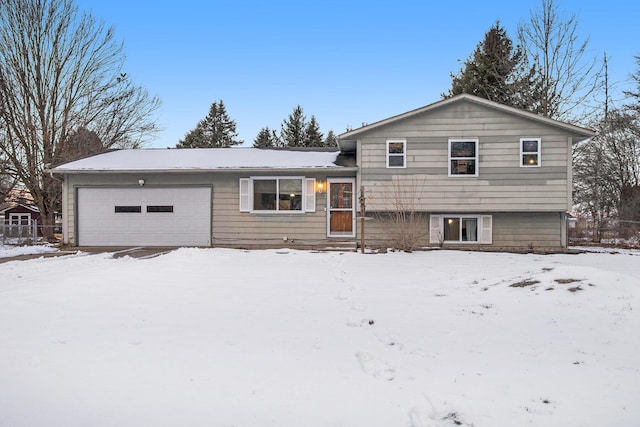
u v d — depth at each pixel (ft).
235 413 9.85
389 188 45.19
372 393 10.98
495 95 86.79
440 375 12.10
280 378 11.84
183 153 55.11
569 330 15.66
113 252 42.91
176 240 48.34
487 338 15.28
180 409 10.01
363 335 15.84
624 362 12.72
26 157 68.13
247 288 23.68
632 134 69.36
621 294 18.60
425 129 44.91
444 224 46.37
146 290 22.72
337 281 26.07
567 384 11.33
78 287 23.03
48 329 16.03
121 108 79.30
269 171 46.96
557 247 44.78
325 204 47.26
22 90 66.44
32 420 9.46
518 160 43.98
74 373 12.01
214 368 12.49
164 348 14.14
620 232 58.54
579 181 71.87
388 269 30.30
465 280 25.05
